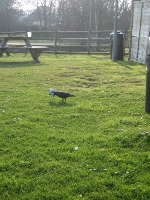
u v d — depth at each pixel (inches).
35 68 499.2
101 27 1310.3
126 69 486.3
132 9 610.5
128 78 410.0
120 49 622.5
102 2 1316.4
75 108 267.6
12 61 612.4
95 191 143.9
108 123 226.8
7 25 1715.1
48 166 164.7
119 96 312.2
